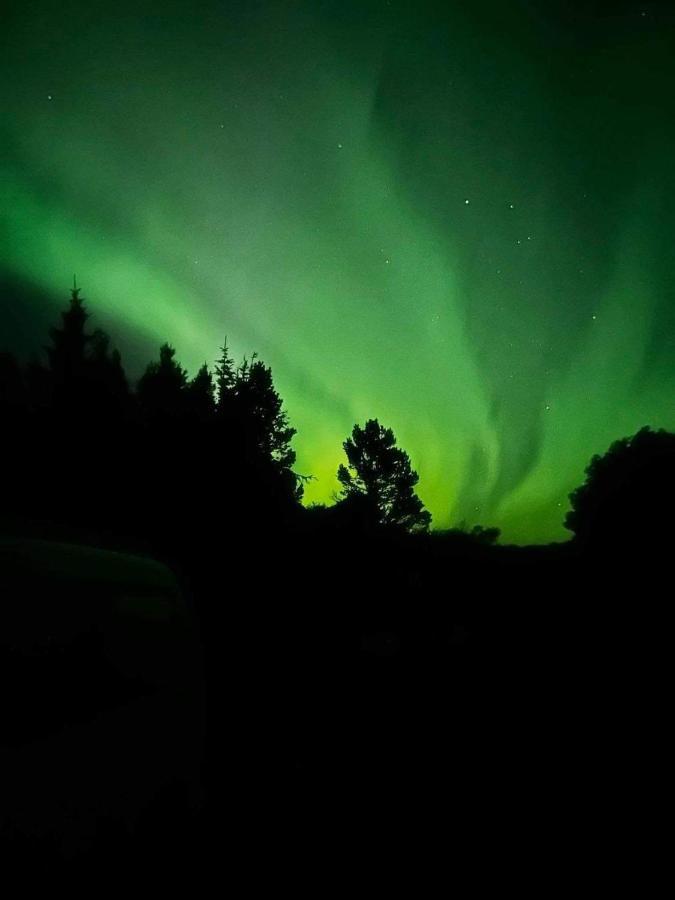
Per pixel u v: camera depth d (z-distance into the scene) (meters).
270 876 3.28
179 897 2.38
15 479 14.70
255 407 21.11
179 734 2.59
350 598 15.03
